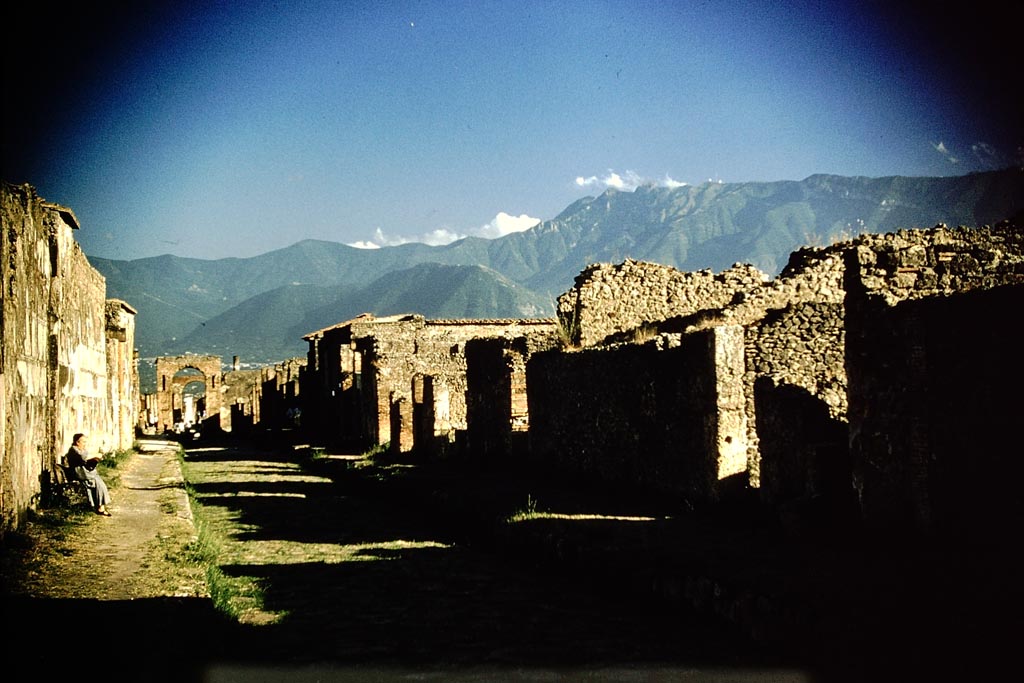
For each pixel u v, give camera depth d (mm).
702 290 28172
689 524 14984
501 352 27406
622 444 19969
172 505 20234
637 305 27828
